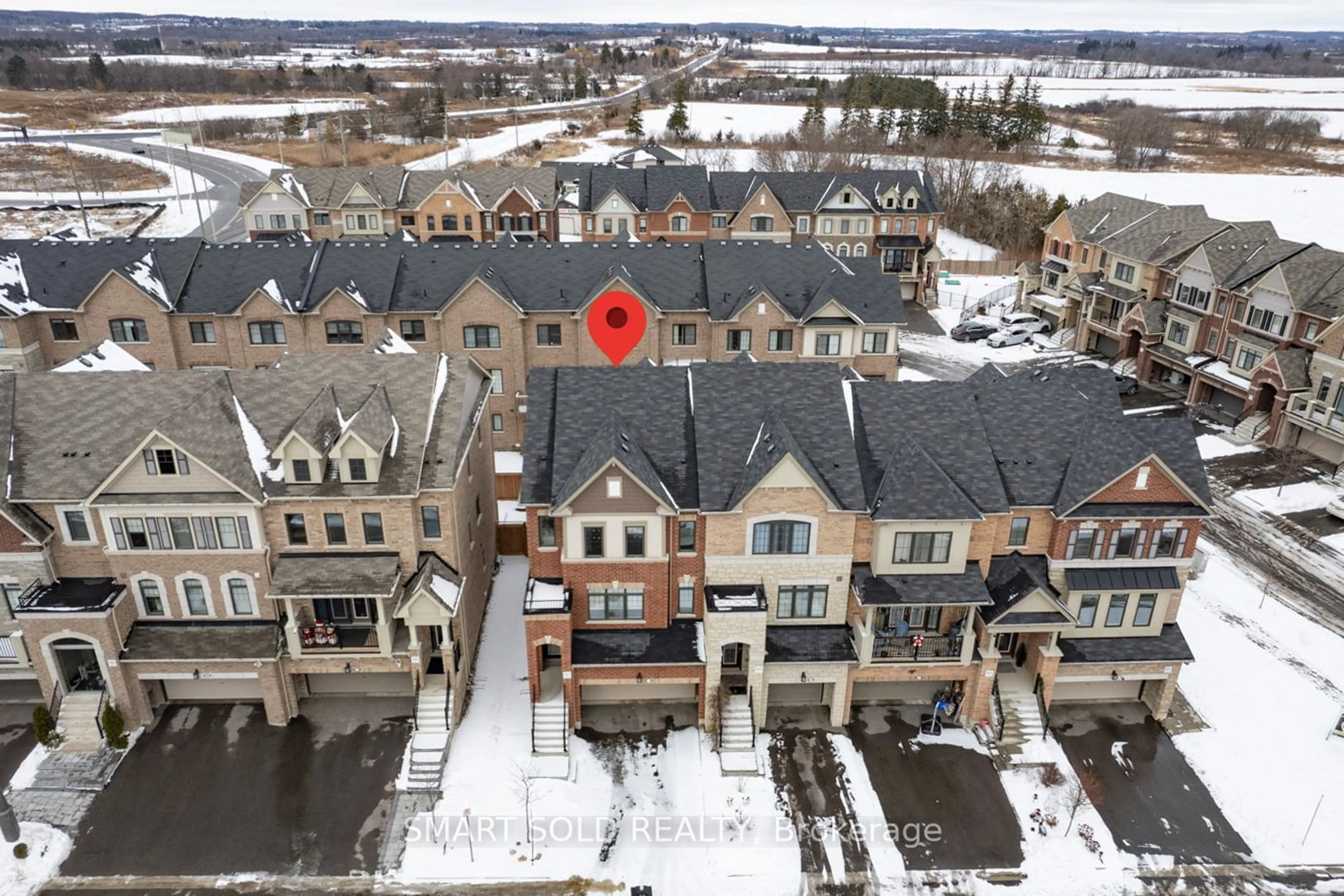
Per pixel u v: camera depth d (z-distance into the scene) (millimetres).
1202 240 68562
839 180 92312
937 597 33344
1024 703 35688
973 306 88938
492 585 43781
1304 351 57625
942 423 35812
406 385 36062
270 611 34875
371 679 36781
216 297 56625
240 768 33281
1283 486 53812
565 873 29516
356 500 33406
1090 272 79438
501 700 36438
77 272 56312
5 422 34531
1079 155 161625
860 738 35219
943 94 164125
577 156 151500
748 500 32625
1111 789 33156
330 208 92500
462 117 197000
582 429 34938
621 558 33781
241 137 174125
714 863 29938
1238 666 39312
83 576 34281
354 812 31516
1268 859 30469
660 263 59531
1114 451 34438
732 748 34188
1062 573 35156
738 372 36031
